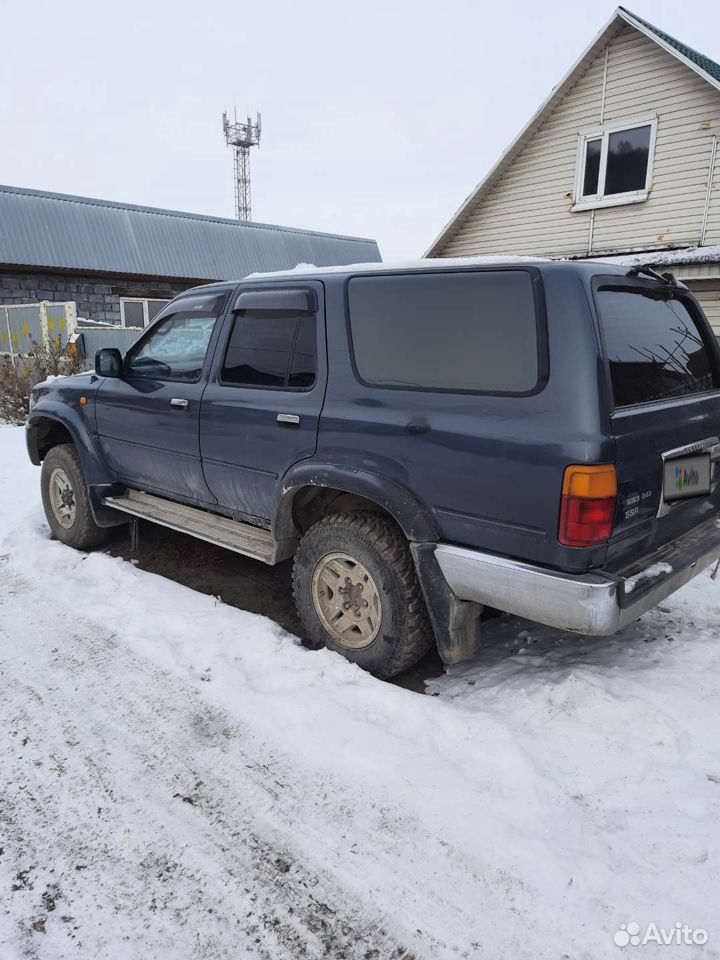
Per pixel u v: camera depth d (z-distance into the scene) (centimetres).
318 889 194
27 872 200
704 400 291
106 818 221
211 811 224
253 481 340
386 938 178
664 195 1179
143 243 1959
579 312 231
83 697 289
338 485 290
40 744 260
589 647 323
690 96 1122
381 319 288
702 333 323
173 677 302
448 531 264
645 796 222
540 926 178
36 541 480
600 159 1254
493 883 192
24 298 1742
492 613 372
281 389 324
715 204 1120
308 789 232
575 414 225
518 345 244
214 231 2161
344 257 2492
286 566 448
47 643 336
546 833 207
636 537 249
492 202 1432
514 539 243
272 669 304
